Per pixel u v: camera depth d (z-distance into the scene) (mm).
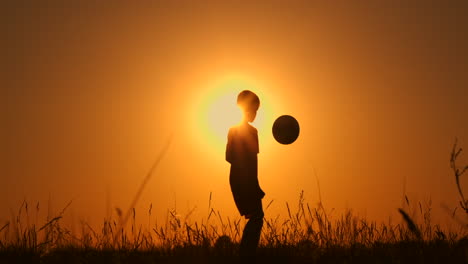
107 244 17641
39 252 17609
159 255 17797
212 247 18328
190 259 17438
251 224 18094
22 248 17562
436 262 14852
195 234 18344
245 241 17797
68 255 17219
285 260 17422
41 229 16797
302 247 18094
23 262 16891
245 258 17562
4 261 16906
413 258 15773
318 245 18125
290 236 18625
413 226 8641
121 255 17172
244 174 18609
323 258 17516
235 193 18594
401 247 16688
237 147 18859
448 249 15055
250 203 18359
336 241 18188
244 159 18750
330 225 18344
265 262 17500
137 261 17078
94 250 17469
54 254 17500
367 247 18109
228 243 18547
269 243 18594
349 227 18297
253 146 18891
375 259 16797
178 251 18047
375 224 18281
